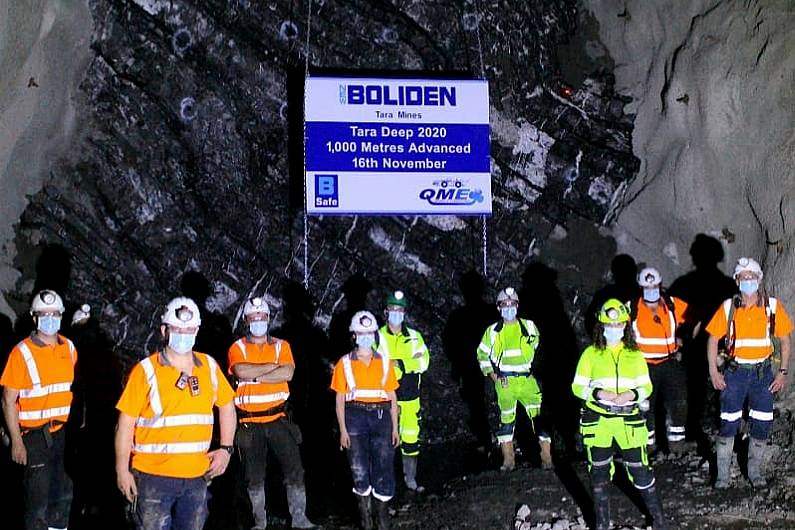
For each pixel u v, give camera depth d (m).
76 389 7.73
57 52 9.16
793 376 8.40
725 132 9.56
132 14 9.61
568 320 10.34
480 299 10.26
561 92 10.78
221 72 9.84
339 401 6.88
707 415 9.15
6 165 8.84
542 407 10.07
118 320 9.31
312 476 8.82
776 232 8.90
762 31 9.27
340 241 10.03
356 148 9.58
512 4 10.62
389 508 7.70
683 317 8.83
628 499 7.06
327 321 9.92
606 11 11.03
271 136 9.94
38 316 6.32
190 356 5.00
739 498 6.88
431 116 9.73
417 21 10.35
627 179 10.63
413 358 8.16
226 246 9.76
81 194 9.38
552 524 6.68
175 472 4.84
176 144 9.72
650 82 10.65
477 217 10.34
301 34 10.09
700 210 9.86
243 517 7.59
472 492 7.65
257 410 6.95
